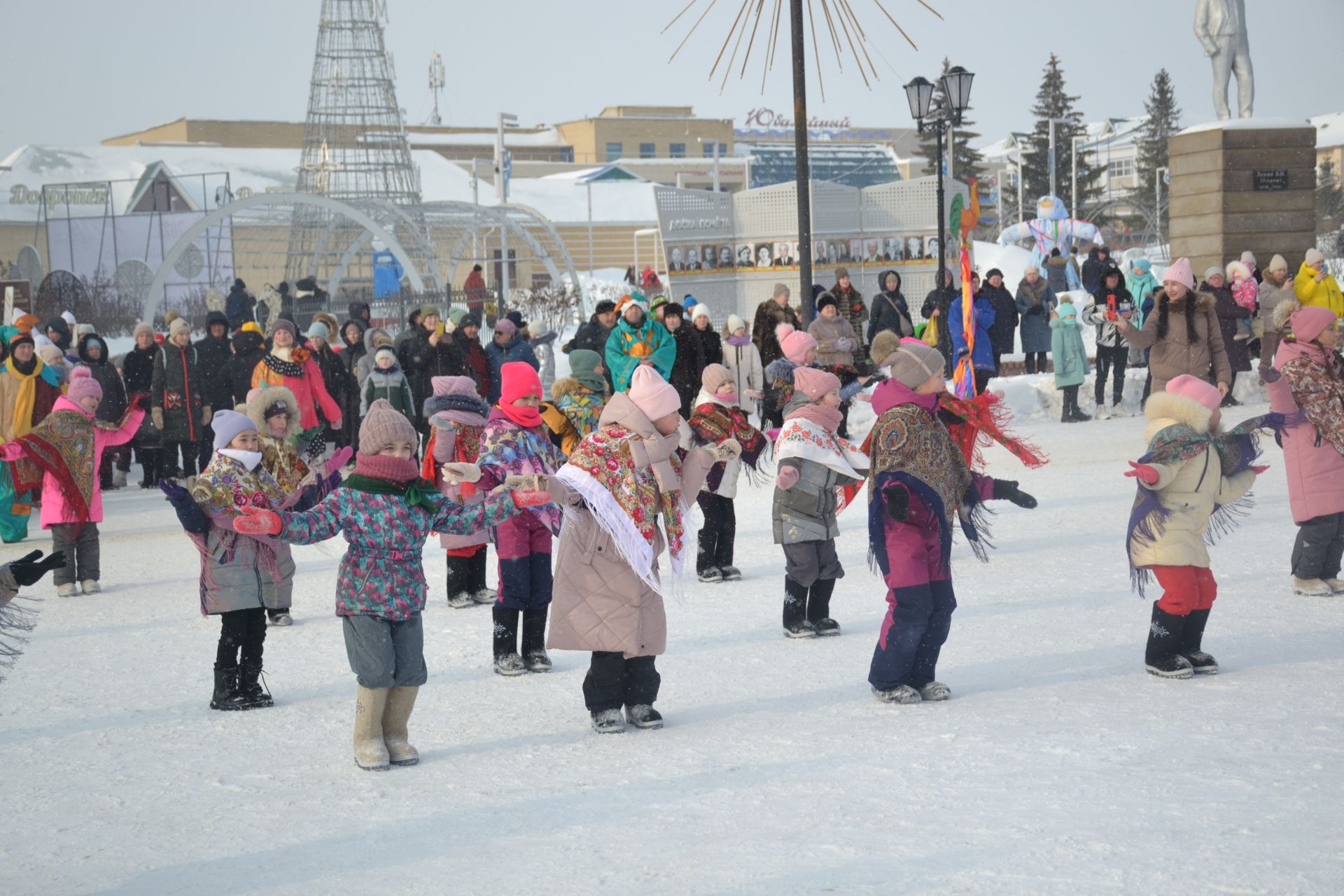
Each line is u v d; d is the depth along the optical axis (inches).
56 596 400.8
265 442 298.4
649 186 3309.5
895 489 237.9
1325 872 151.3
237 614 261.9
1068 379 735.1
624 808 190.5
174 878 170.7
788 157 4200.3
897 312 777.6
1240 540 395.5
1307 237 1032.2
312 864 173.6
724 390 338.3
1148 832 167.0
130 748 236.4
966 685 254.7
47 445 390.6
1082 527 428.8
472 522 226.2
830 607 338.6
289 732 245.3
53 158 2696.9
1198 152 1037.2
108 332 1556.3
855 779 197.6
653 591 236.2
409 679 222.2
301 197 1437.0
